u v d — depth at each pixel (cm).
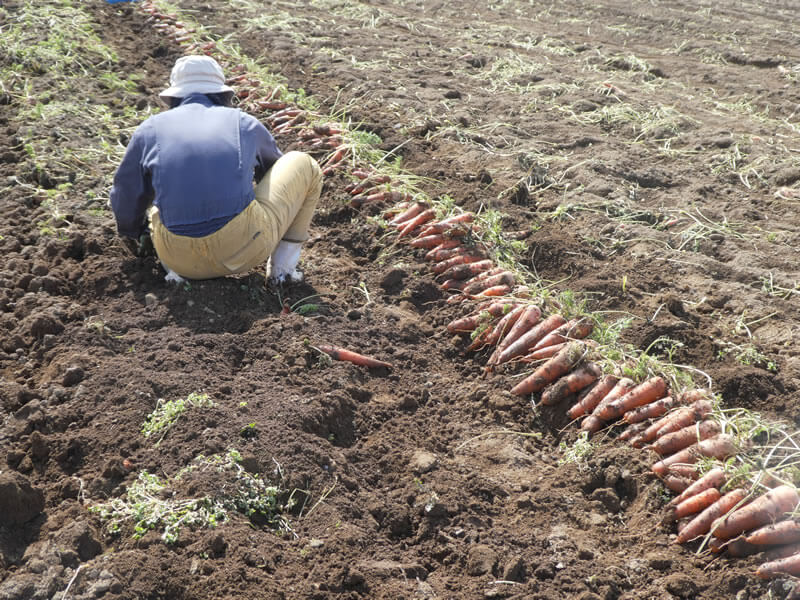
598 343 467
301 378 437
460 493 375
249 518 348
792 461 390
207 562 320
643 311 545
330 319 495
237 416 392
